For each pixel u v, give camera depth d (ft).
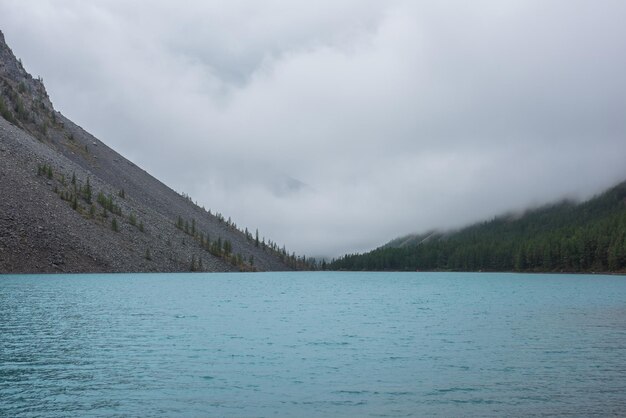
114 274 636.89
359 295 451.12
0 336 179.93
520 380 124.47
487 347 169.68
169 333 195.42
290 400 107.86
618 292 451.53
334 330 211.20
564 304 336.29
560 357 152.35
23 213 581.94
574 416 97.96
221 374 129.39
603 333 200.75
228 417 97.30
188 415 98.22
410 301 377.30
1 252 519.60
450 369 136.26
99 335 186.70
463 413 99.86
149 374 128.47
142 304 311.06
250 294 442.09
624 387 117.91
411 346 171.42
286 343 176.14
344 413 99.81
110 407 102.42
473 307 322.34
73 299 324.80
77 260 584.40
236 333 198.59
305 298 408.67
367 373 131.54
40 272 533.55
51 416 96.94
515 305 333.21
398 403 106.01
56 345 164.86
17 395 109.40
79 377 124.47
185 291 450.30
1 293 352.90
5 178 625.82
